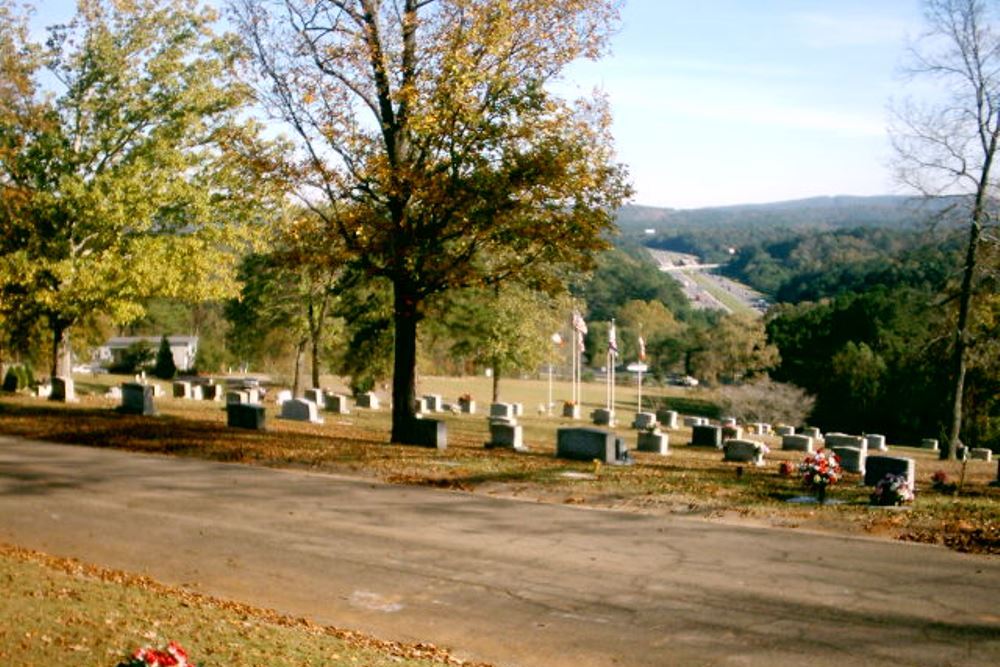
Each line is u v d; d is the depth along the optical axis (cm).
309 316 4978
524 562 1327
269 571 1261
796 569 1295
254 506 1706
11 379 4272
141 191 3250
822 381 7006
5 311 3600
